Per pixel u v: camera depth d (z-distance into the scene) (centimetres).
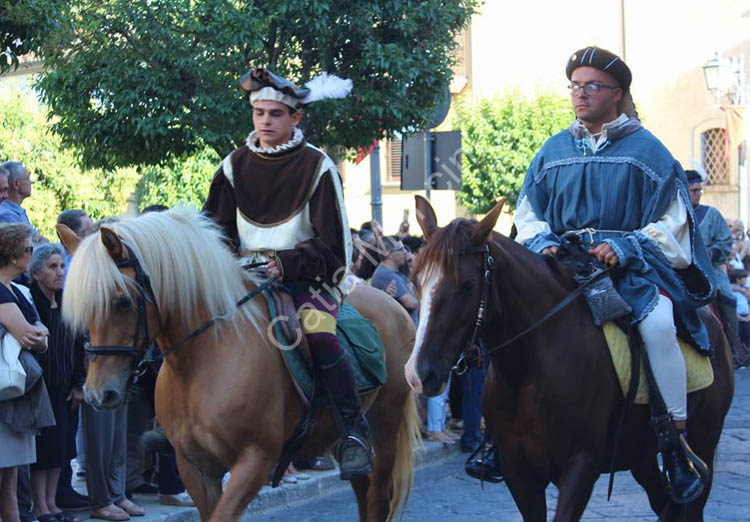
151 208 653
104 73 1127
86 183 2209
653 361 462
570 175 498
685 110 2572
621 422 460
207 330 458
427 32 1281
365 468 491
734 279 1559
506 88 2236
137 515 696
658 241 478
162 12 1138
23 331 587
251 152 495
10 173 807
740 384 1384
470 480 848
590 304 461
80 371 672
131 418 747
